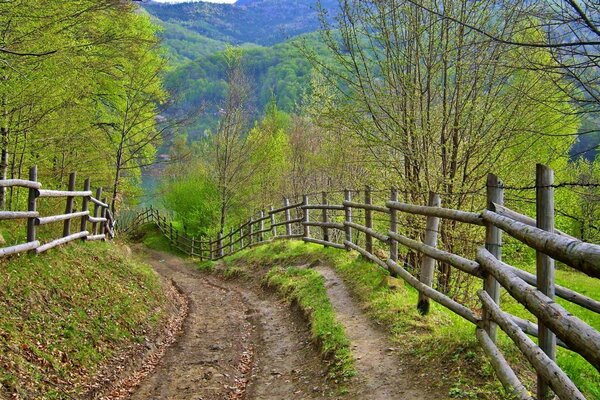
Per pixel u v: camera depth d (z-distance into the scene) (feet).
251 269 54.65
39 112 42.37
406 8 33.42
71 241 36.17
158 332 30.17
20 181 26.18
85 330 23.89
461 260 18.95
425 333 21.08
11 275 23.65
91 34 39.73
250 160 94.32
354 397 17.49
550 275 12.84
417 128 34.47
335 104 37.58
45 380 18.38
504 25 30.99
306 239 51.29
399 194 40.19
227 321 35.65
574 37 20.51
